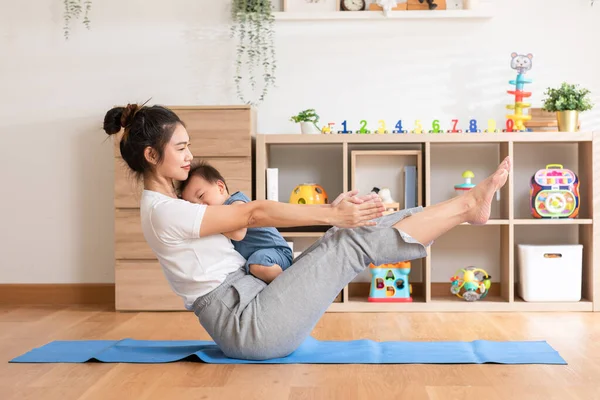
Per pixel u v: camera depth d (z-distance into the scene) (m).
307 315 2.00
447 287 3.50
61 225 3.56
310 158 3.52
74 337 2.63
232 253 2.08
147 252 3.22
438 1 3.43
